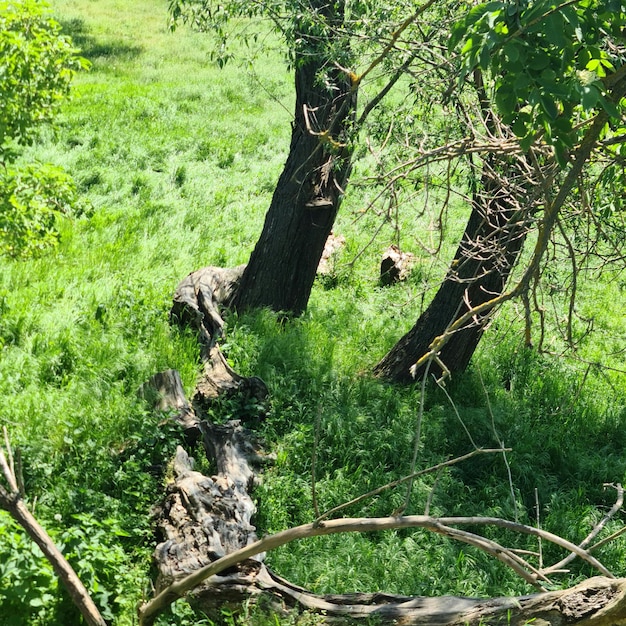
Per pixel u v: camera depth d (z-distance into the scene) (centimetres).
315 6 821
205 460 770
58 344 958
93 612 423
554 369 1035
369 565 661
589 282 1328
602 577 425
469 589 653
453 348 971
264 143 1970
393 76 659
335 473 787
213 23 823
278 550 663
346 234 1450
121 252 1304
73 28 3014
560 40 329
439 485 787
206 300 1027
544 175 488
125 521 645
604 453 908
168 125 2011
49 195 870
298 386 920
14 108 799
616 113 345
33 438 752
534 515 795
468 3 624
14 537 525
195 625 544
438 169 793
